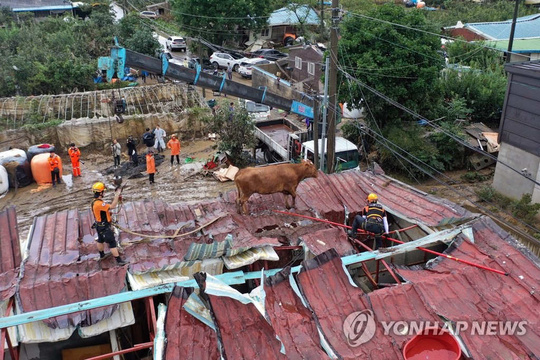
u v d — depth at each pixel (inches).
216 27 1636.3
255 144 916.0
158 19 2105.1
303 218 454.9
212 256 377.4
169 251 398.0
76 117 1057.5
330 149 706.8
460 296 350.0
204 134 1028.5
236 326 313.3
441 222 434.0
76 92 1138.7
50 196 773.3
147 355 394.3
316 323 323.3
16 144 888.3
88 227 435.5
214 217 446.3
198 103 1105.4
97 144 948.6
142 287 345.7
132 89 1125.1
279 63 1472.7
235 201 482.0
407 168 902.4
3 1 1926.7
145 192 783.7
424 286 354.9
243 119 895.1
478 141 919.0
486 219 424.8
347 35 909.2
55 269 369.4
